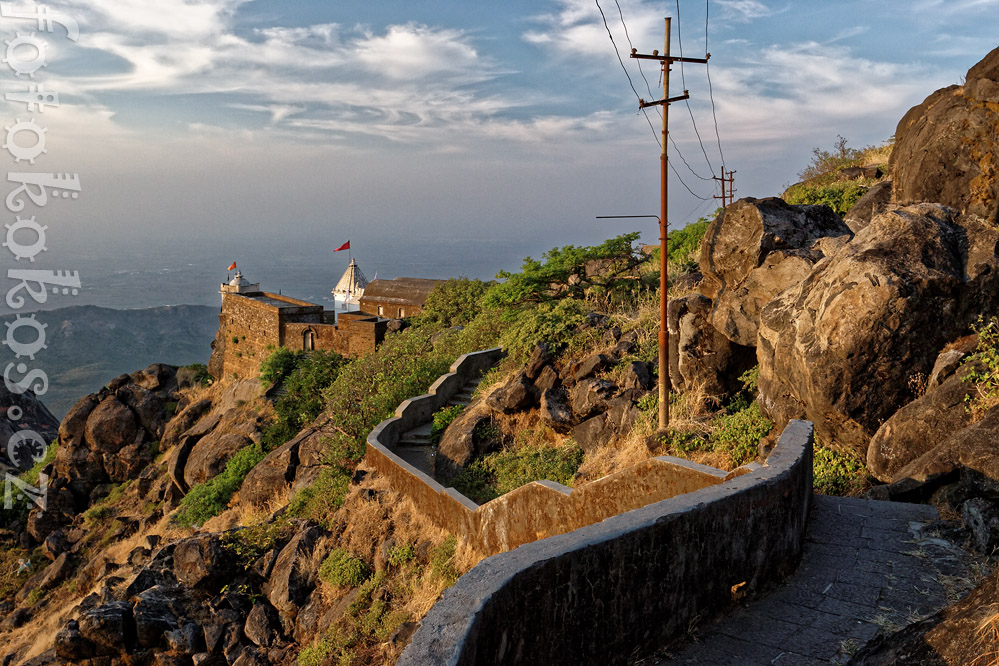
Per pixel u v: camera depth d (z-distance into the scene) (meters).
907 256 9.23
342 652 12.90
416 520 15.34
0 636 28.73
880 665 3.43
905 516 6.30
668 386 13.73
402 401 22.17
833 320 9.24
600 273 24.86
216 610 16.41
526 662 3.63
